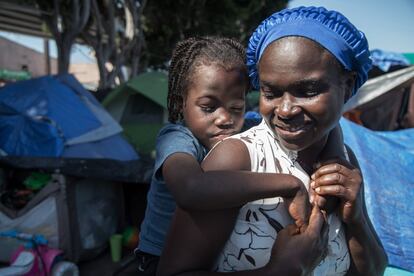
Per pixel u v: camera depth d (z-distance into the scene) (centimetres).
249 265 104
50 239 383
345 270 122
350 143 272
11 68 2238
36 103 594
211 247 103
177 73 156
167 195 145
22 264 341
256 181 100
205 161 114
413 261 210
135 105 917
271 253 100
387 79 585
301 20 94
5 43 2197
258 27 105
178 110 163
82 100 674
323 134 99
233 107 146
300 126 95
